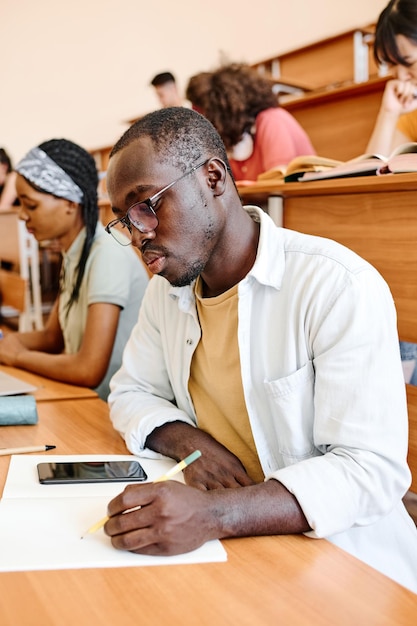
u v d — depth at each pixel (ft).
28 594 1.96
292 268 2.95
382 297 2.79
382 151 6.85
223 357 3.20
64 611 1.88
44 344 6.08
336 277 2.80
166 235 2.71
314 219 4.85
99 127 18.89
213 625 1.83
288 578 2.09
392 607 1.93
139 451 3.25
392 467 2.58
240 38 16.48
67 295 5.58
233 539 2.37
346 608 1.92
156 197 2.64
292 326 2.89
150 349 3.73
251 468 3.26
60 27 18.72
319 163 4.59
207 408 3.39
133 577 2.07
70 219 5.32
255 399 3.05
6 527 2.37
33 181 5.13
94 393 4.56
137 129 2.74
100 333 4.90
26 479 2.85
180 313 3.44
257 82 7.69
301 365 2.88
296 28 15.29
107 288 4.98
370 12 13.82
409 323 4.23
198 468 2.98
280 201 5.08
